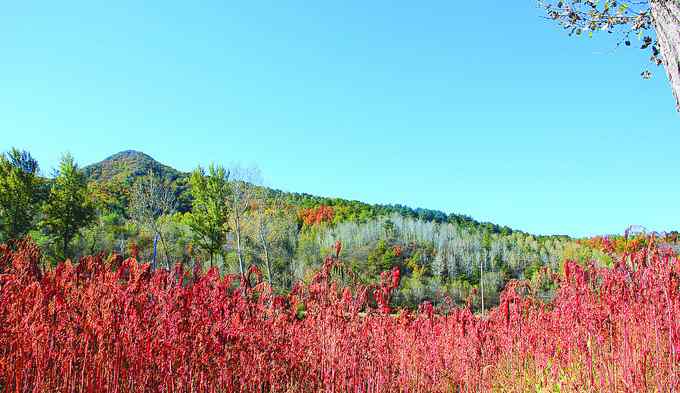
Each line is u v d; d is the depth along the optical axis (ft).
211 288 24.79
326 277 28.63
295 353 25.02
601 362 20.75
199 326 20.20
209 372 19.38
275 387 22.52
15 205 124.57
